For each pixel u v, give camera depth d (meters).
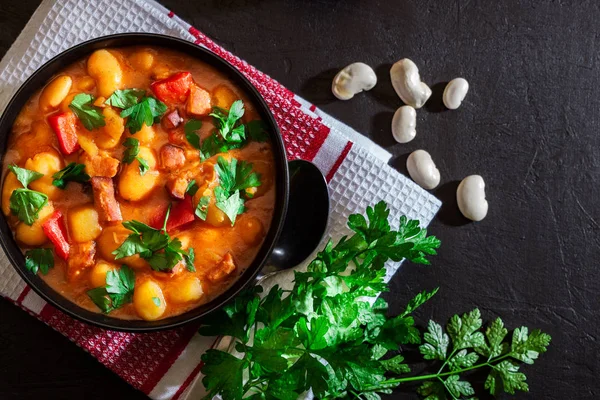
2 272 0.46
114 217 0.41
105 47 0.42
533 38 0.51
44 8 0.47
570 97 0.51
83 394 0.48
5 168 0.41
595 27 0.51
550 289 0.50
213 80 0.42
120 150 0.41
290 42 0.50
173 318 0.41
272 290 0.43
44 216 0.41
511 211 0.51
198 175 0.41
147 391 0.47
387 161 0.50
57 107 0.41
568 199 0.51
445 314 0.50
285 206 0.41
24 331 0.48
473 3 0.51
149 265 0.41
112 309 0.41
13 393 0.48
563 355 0.50
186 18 0.50
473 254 0.50
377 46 0.50
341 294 0.42
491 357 0.49
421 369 0.50
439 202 0.47
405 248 0.43
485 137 0.51
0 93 0.46
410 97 0.50
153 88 0.41
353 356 0.40
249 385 0.41
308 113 0.47
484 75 0.51
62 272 0.41
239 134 0.41
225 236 0.42
